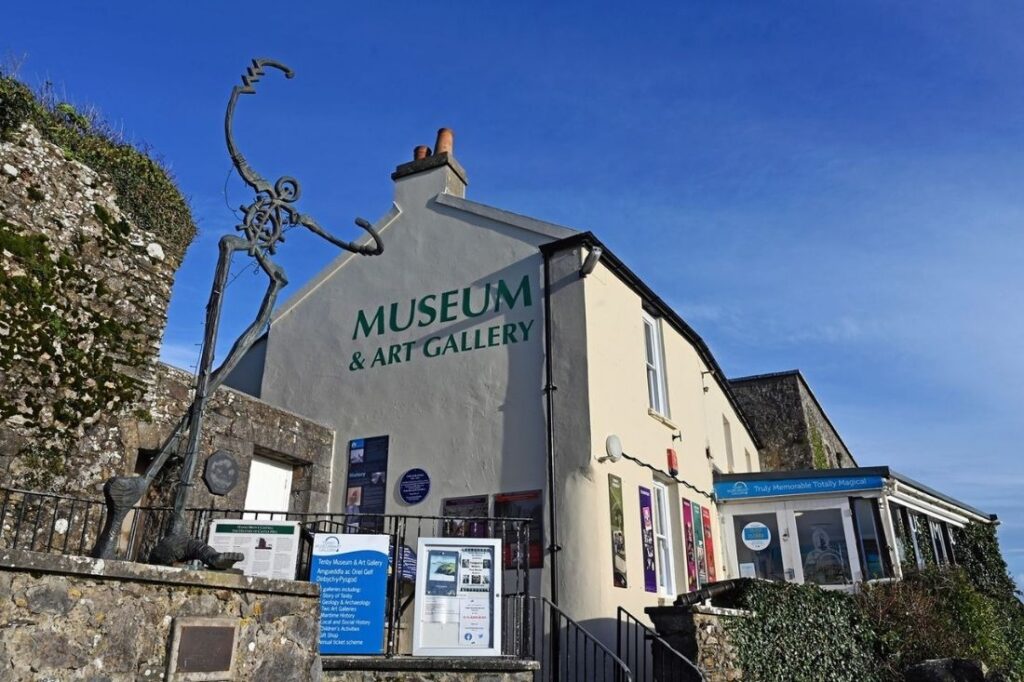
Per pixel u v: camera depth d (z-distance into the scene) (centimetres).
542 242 1071
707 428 1402
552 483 939
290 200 623
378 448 1090
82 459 752
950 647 1063
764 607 870
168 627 421
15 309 727
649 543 1038
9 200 745
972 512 1608
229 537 686
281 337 1260
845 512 1266
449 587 678
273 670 473
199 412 530
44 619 367
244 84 606
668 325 1301
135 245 855
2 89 770
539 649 866
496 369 1041
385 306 1177
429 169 1226
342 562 671
